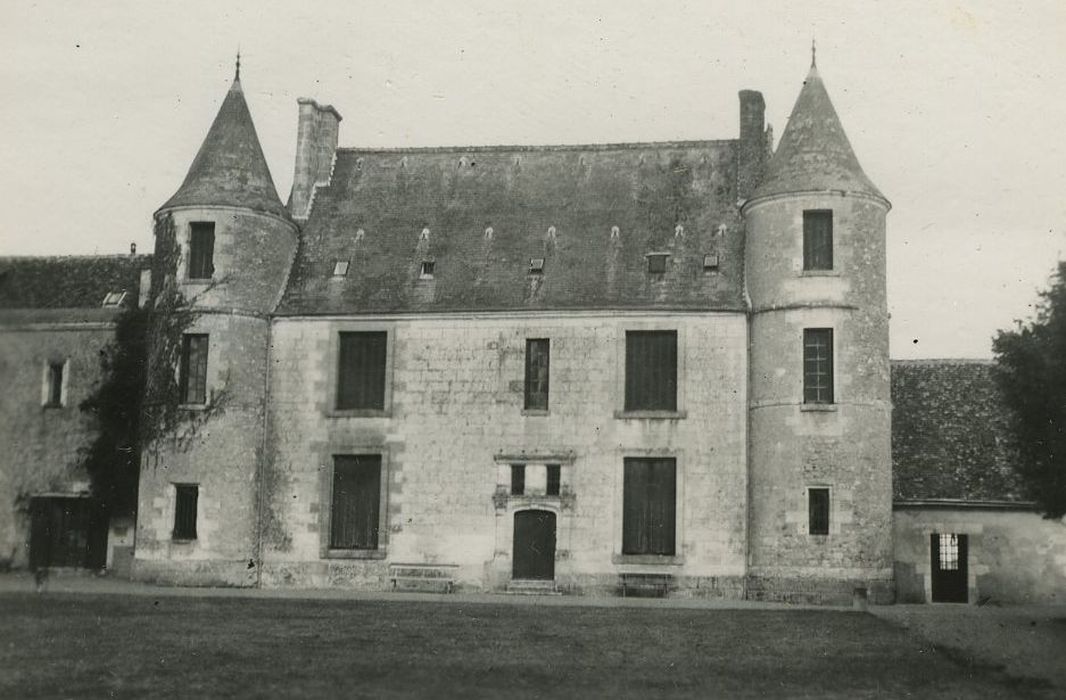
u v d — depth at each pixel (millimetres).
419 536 31047
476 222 33719
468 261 32812
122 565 32625
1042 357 23469
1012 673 17000
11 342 28250
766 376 29891
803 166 30484
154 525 31016
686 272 31516
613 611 24875
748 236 31266
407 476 31344
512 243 33000
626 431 30609
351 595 28656
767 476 29422
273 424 32094
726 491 29984
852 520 28688
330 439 31781
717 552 29766
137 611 23141
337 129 36281
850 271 29766
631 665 17016
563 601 27719
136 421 32781
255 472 31703
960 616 24906
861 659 18062
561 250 32594
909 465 30938
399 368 31828
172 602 25219
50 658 16953
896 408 32562
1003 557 29422
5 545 32531
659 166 34094
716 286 31094
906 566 29781
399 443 31516
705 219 32625
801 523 28844
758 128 33656
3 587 28984
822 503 29016
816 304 29594
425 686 15086
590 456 30641
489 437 31156
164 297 31938
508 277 32219
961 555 29719
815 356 29750
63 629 20078
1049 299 23766
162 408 31406
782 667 17094
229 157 33125
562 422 30906
